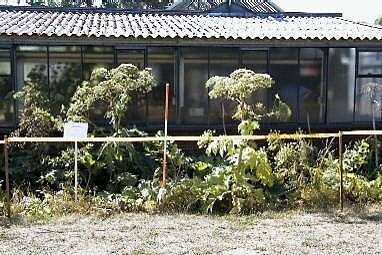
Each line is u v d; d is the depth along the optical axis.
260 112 12.27
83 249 6.37
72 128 8.76
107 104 11.50
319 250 6.38
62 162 9.93
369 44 12.60
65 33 11.66
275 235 6.92
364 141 10.83
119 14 15.66
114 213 7.94
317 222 7.50
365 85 12.76
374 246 6.53
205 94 12.41
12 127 11.88
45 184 9.69
